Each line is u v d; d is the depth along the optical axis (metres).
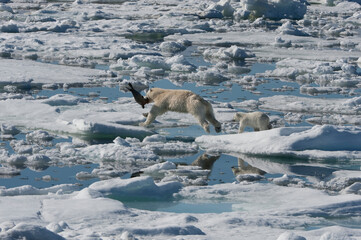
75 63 76.44
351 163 34.16
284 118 46.47
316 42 104.31
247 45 100.69
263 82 65.88
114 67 73.81
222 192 27.31
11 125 40.03
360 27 131.50
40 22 115.81
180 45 93.75
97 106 48.50
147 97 40.22
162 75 70.06
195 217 22.31
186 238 18.42
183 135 40.03
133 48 89.31
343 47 99.94
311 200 25.69
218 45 100.19
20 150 34.97
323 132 36.03
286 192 27.14
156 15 143.12
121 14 142.00
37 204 22.88
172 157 35.03
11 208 22.12
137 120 42.28
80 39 95.75
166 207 25.22
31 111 44.62
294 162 34.28
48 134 38.69
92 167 32.56
